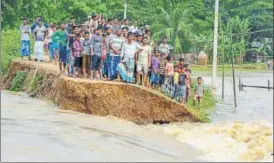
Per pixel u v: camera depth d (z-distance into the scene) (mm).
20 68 28828
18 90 27828
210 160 16297
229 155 17000
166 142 18344
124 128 19984
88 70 23297
